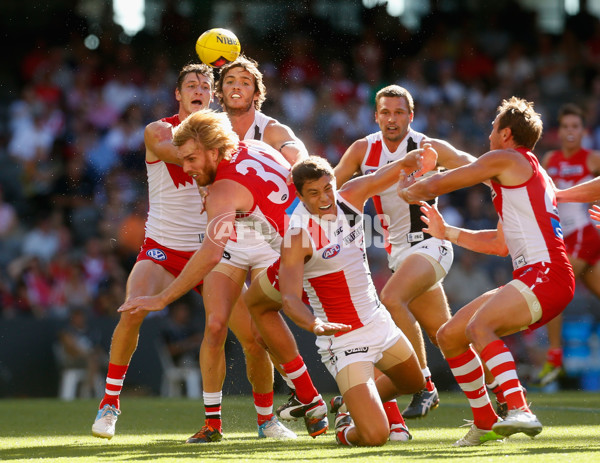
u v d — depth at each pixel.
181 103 19.59
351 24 58.34
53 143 49.03
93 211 46.62
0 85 53.47
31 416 24.39
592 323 37.81
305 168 14.88
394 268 21.11
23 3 54.22
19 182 47.97
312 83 55.16
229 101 19.55
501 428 14.00
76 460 13.72
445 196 47.00
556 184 29.97
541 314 14.84
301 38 56.97
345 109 54.50
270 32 57.19
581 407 24.88
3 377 35.12
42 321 35.75
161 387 35.69
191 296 37.44
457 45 59.41
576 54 60.56
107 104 51.00
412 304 20.38
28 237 44.22
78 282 41.38
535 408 24.47
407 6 60.88
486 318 14.62
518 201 15.24
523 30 61.53
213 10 56.78
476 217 47.22
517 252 15.38
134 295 18.17
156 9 56.09
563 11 63.31
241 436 18.59
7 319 35.38
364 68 57.03
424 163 15.70
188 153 15.60
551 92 58.56
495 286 42.38
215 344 17.25
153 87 52.69
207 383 17.34
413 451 14.14
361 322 15.59
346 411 16.30
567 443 15.20
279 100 52.75
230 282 17.81
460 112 55.41
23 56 54.09
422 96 54.78
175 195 18.83
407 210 20.19
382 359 15.86
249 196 15.95
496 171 15.27
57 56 52.66
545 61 60.06
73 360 35.53
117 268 43.28
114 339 18.00
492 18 61.34
